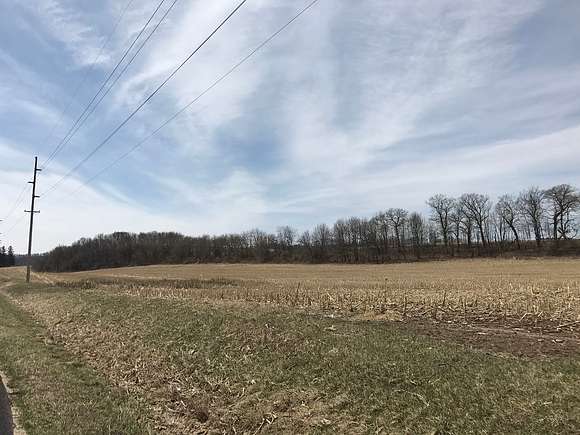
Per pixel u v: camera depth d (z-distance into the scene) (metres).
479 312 19.38
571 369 8.88
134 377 13.45
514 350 11.33
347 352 11.57
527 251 118.31
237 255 155.25
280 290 35.25
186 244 156.62
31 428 8.99
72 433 8.75
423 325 16.23
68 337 20.38
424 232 138.25
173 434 9.52
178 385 12.27
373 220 143.88
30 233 60.66
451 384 8.87
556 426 6.89
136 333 17.75
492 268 74.06
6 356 15.47
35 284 52.84
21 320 26.56
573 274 51.84
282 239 155.88
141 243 155.12
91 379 13.06
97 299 27.14
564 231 114.75
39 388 11.73
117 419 9.70
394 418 8.33
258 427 9.37
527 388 8.11
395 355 10.91
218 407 10.59
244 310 18.44
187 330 16.31
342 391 9.73
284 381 10.89
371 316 18.89
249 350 13.23
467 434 7.30
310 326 14.56
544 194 118.06
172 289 40.09
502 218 127.38
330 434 8.45
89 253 144.50
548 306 19.53
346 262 137.62
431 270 75.25
